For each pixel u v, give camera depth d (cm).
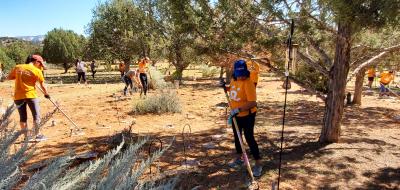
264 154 624
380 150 636
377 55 655
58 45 5075
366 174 529
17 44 5247
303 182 501
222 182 500
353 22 402
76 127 801
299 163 571
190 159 597
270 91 1716
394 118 1003
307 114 1054
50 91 1809
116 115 1037
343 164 563
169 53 2470
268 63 619
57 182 184
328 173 532
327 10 489
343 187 487
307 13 562
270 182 502
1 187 164
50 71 5469
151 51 2936
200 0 593
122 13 3091
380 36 715
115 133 781
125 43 3095
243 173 533
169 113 1058
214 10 603
